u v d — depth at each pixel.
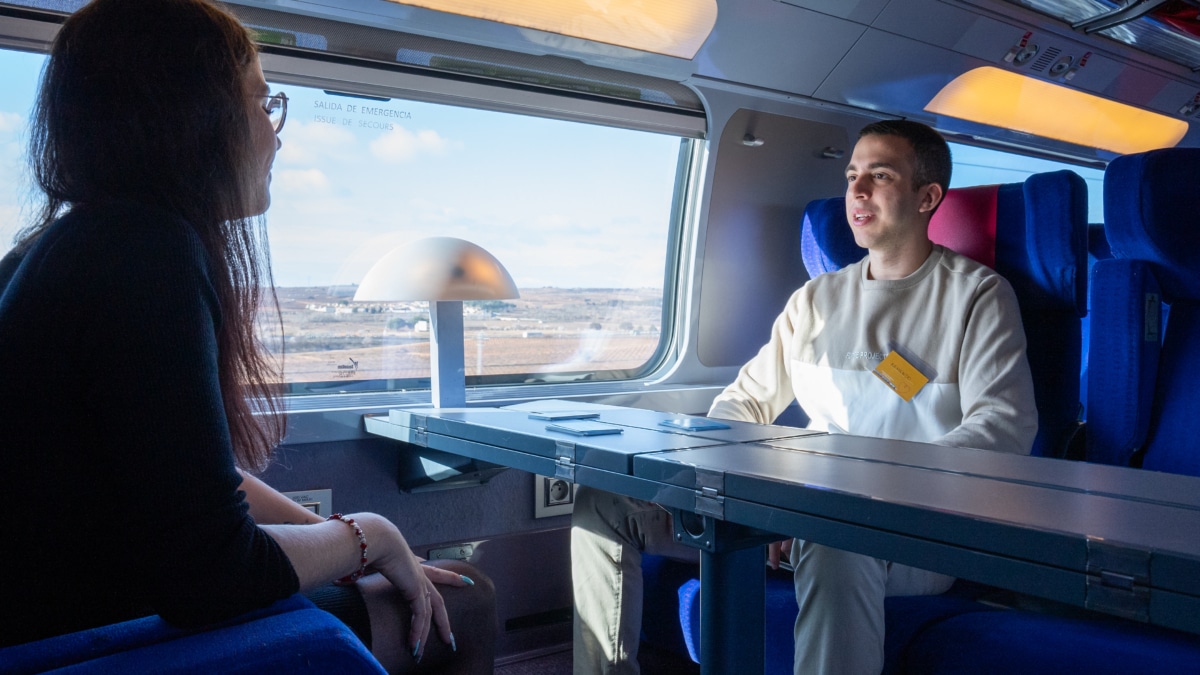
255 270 1.21
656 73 2.87
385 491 2.54
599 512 2.11
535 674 2.62
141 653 0.83
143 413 0.89
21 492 0.90
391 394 2.64
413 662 1.25
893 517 1.10
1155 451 2.24
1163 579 0.85
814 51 3.03
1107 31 3.63
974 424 2.04
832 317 2.49
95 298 0.90
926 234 2.40
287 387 2.54
